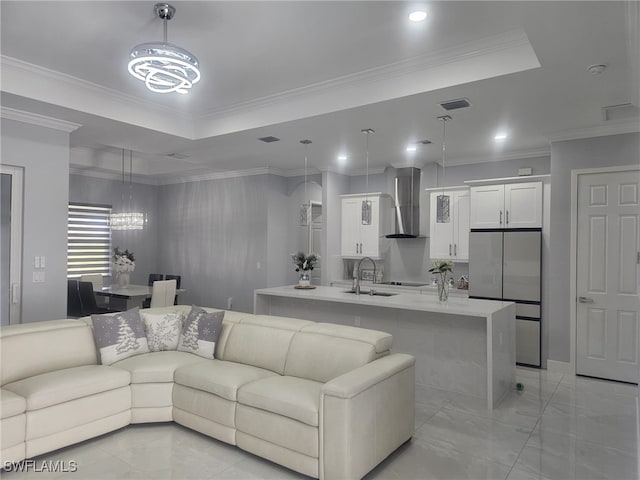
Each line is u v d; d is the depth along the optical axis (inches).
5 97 149.1
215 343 148.6
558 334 189.2
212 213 323.9
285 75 153.9
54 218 177.9
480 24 117.6
